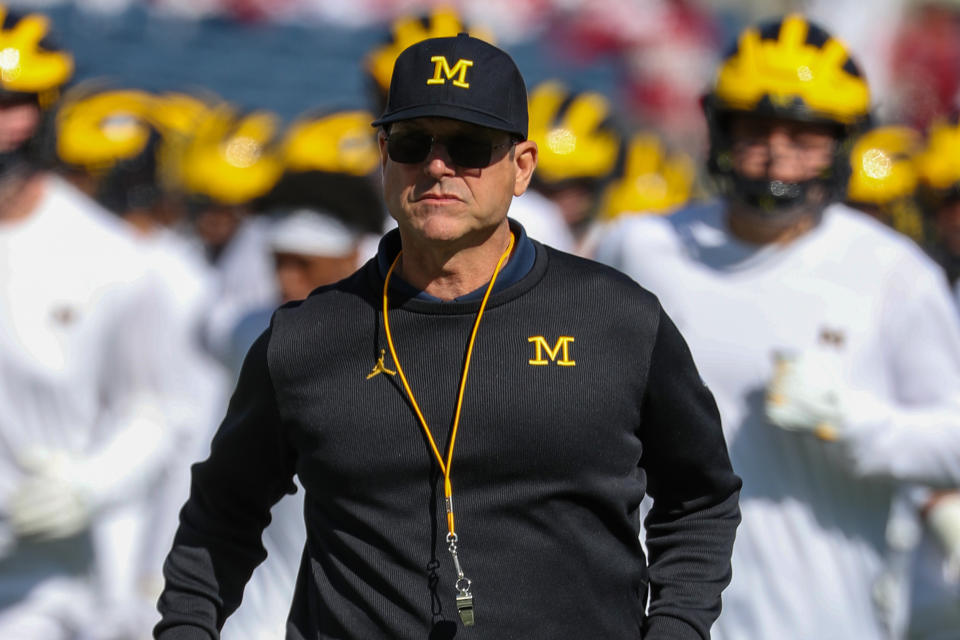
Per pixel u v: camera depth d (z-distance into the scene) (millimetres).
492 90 10164
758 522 17328
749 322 17391
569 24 51781
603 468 10320
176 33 53312
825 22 46938
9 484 18859
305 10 54281
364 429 10359
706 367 17562
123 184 27422
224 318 22547
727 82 16859
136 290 19062
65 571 19094
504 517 10266
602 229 27609
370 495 10398
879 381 17344
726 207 17719
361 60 54312
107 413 19562
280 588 18359
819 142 16844
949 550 20094
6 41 18281
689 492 11023
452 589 10273
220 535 11367
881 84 45594
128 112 27875
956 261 22719
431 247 10328
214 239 32344
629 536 10602
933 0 46156
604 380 10273
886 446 16844
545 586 10289
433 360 10328
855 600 17438
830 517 17281
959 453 16875
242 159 31906
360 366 10445
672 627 10648
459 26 21922
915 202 24891
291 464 11078
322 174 19109
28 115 18406
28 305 18609
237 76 53219
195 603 11273
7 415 18719
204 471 11328
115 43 52625
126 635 20125
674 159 39906
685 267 17672
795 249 17344
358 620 10461
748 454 17391
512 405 10188
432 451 10273
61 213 18906
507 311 10359
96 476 18703
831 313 17203
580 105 27344
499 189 10273
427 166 10164
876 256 17266
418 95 10117
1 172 18422
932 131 23219
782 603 17328
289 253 19203
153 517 22047
